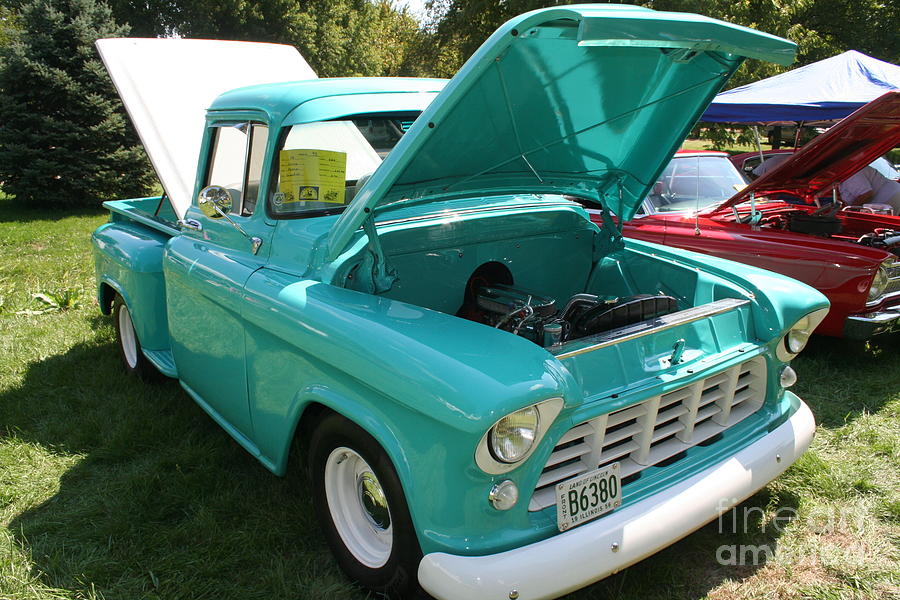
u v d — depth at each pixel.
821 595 2.40
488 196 3.23
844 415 3.82
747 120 8.06
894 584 2.45
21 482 3.24
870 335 4.35
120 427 3.69
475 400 1.76
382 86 3.11
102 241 4.50
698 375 2.32
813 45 16.56
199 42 5.03
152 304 3.96
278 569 2.52
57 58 13.02
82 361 4.84
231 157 3.23
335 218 2.81
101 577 2.53
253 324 2.66
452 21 16.91
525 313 2.70
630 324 2.61
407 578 2.11
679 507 2.14
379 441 2.04
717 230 5.05
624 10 1.94
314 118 2.79
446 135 2.27
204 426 3.73
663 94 2.57
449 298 3.02
